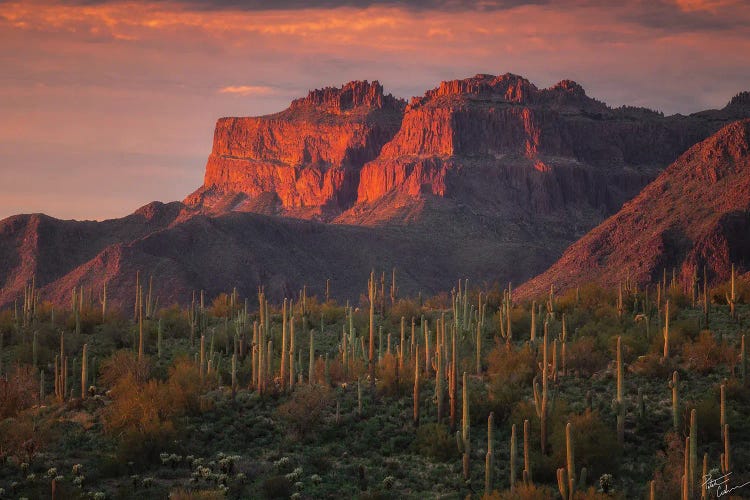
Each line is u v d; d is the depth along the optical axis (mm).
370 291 72875
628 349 73250
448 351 72188
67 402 69062
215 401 68125
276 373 74125
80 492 52344
